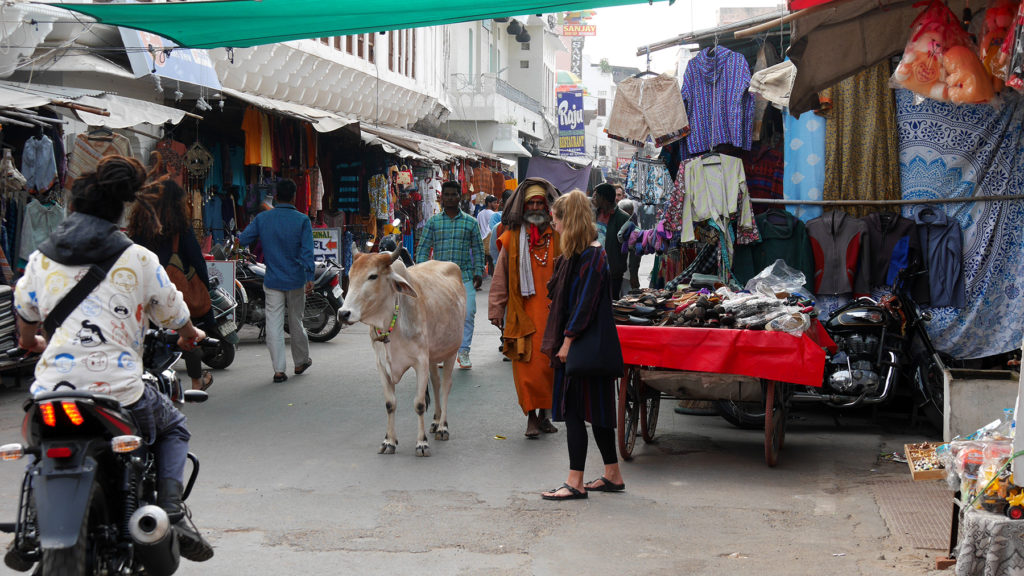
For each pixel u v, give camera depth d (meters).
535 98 43.25
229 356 10.90
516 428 8.20
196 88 13.78
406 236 21.11
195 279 8.12
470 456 7.21
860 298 8.32
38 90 10.44
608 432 6.25
